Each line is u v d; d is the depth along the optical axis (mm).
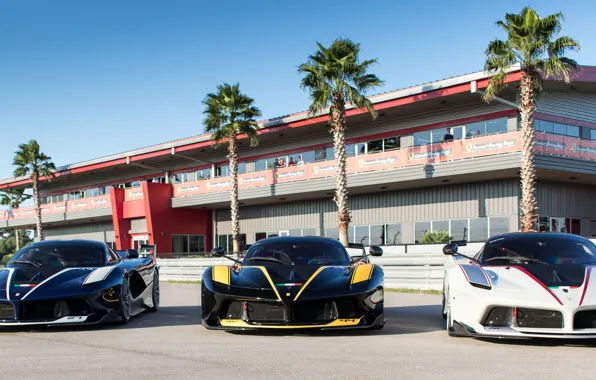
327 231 29078
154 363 4871
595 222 24375
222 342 5984
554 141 20047
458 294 6016
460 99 22422
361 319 6320
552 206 22953
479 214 23125
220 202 30875
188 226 34219
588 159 20891
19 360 5070
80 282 7109
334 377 4293
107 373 4492
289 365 4738
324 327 6168
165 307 10320
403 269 14141
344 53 21734
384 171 23328
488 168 20094
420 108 23938
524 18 17906
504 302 5582
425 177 22016
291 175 26906
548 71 17359
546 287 5676
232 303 6395
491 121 22328
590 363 4734
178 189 33000
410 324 7473
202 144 31078
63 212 39969
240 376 4344
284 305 6168
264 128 27891
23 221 43125
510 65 18094
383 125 25875
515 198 22078
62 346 5820
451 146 21344
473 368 4578
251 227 32844
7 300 6684
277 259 7371
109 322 7184
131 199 35062
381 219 26547
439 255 13594
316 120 26062
